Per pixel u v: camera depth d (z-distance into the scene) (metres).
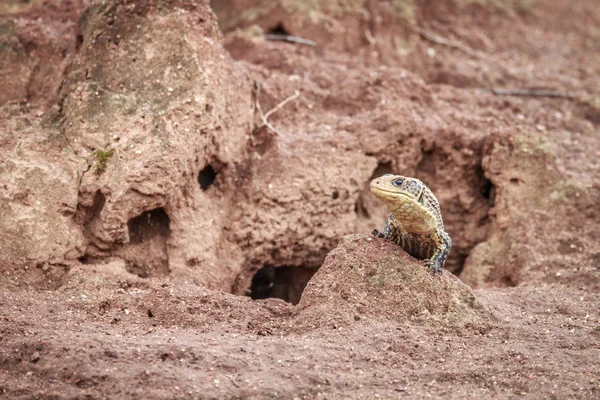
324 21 18.30
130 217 12.05
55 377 8.60
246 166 13.89
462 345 10.07
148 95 12.55
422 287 10.67
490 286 14.18
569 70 20.94
